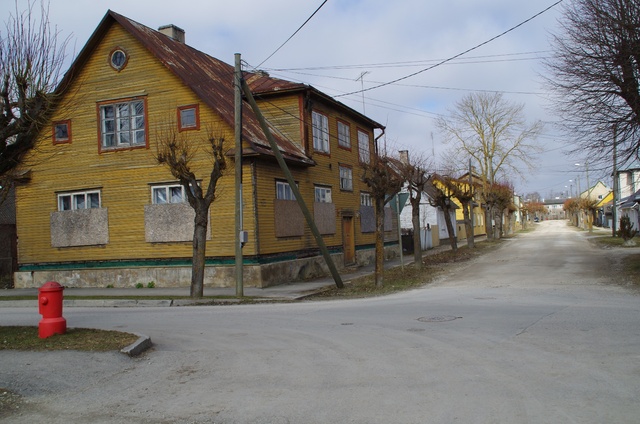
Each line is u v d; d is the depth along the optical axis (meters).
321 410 5.50
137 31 19.95
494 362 7.00
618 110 15.87
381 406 5.51
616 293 13.55
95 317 13.14
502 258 27.72
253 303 15.48
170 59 19.91
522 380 6.14
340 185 25.56
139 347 8.64
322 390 6.20
